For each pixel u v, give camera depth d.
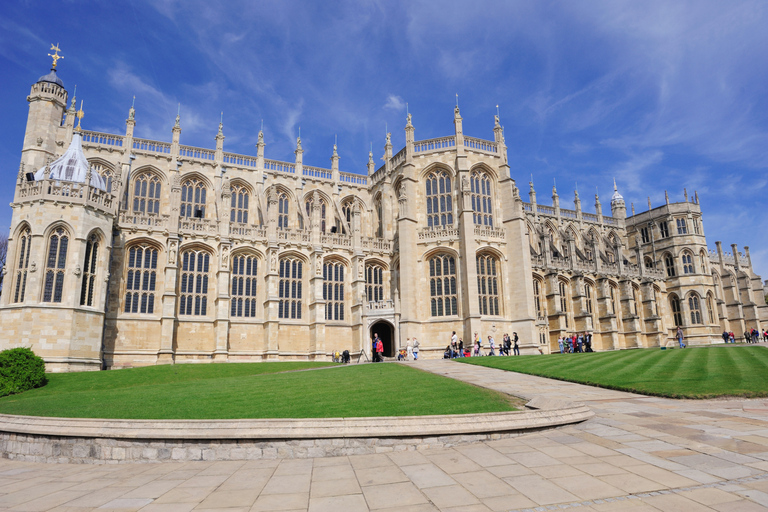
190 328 47.59
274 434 14.14
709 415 16.31
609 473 10.83
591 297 70.50
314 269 52.81
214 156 57.34
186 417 17.05
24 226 39.09
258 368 39.25
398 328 51.69
